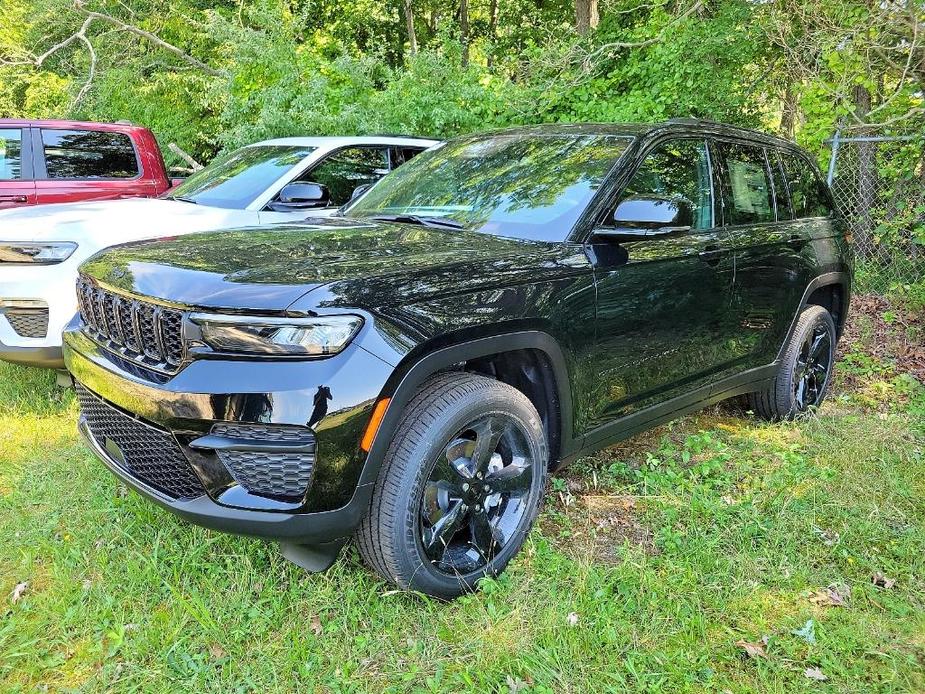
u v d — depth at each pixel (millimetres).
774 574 2645
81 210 4543
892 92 6746
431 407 2303
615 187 2992
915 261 6465
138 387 2193
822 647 2260
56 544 2740
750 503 3160
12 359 4031
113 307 2393
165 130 14734
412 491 2252
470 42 22000
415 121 9508
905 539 2883
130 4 15852
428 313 2236
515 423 2562
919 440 3953
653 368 3141
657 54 9344
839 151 7215
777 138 4328
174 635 2223
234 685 2070
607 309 2822
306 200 4449
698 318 3311
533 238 2830
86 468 3332
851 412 4504
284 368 2045
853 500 3225
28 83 17375
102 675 2105
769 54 9203
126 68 15312
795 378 4266
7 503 3064
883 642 2309
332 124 9281
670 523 2998
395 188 3648
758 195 3922
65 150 6812
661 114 9266
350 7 19547
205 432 2080
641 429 3262
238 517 2078
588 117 9695
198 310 2086
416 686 2096
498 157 3473
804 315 4227
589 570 2590
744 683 2125
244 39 10570
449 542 2523
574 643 2213
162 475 2271
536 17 20141
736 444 3947
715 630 2348
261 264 2285
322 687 2086
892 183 6559
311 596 2426
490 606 2365
